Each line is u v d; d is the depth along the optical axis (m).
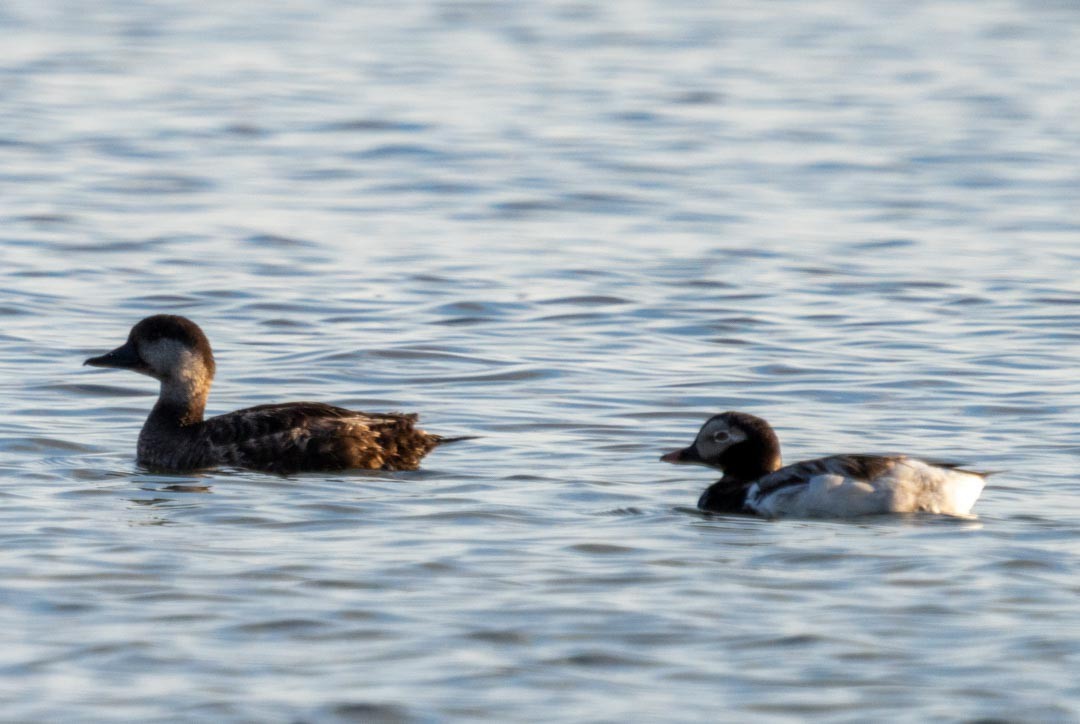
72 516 13.20
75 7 63.28
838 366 19.61
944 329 21.67
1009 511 13.51
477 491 14.23
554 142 38.25
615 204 31.22
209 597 11.09
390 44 55.56
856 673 9.83
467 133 39.31
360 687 9.61
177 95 44.16
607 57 53.12
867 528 12.97
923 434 16.55
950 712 9.28
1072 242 27.86
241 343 20.70
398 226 28.94
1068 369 19.44
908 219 29.94
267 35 57.03
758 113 42.94
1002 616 10.79
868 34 60.19
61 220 28.61
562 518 13.30
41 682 9.65
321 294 23.55
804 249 27.25
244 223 28.86
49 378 18.75
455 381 18.88
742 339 21.09
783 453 15.88
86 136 37.59
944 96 46.09
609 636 10.41
